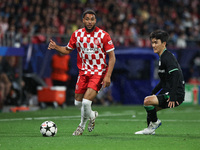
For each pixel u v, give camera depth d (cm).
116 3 9044
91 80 2658
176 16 10006
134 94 6975
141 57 6662
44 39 6525
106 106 6669
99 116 4772
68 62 6181
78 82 2725
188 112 5644
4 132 3030
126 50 6662
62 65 6044
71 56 6359
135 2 9575
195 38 9419
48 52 6269
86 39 2641
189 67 7712
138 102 6956
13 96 5784
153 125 2820
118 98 7081
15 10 7231
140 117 4659
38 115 4844
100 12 8119
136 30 8469
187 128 3444
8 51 5500
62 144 2255
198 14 10750
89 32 2639
